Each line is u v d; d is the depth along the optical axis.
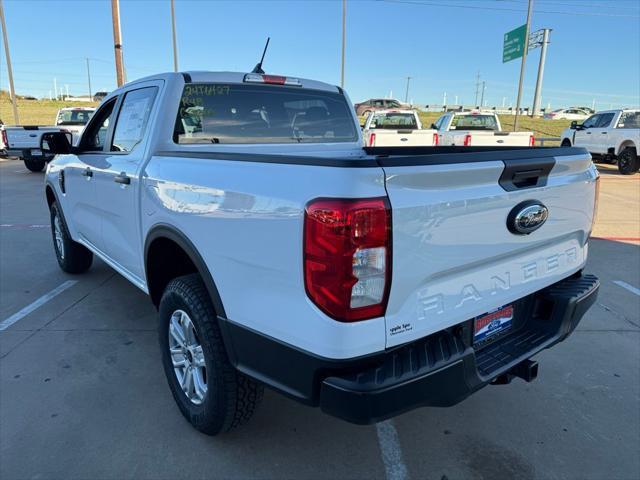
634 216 8.90
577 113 50.69
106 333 3.96
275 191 1.91
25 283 5.13
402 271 1.81
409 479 2.42
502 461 2.54
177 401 2.82
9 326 4.08
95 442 2.64
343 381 1.80
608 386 3.25
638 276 5.44
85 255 5.24
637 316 4.36
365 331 1.77
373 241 1.71
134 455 2.55
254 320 2.06
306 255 1.78
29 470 2.43
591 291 2.66
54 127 15.77
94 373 3.35
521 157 2.20
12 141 15.05
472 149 3.02
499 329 2.42
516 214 2.18
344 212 1.68
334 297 1.73
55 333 3.96
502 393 3.17
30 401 3.01
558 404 3.05
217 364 2.36
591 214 2.78
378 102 40.59
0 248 6.55
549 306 2.57
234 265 2.13
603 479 2.42
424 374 1.86
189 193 2.41
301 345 1.87
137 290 4.93
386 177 1.73
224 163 2.25
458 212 1.94
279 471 2.46
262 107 3.56
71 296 4.76
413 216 1.80
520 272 2.36
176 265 3.05
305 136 3.84
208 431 2.61
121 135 3.55
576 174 2.58
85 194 4.09
